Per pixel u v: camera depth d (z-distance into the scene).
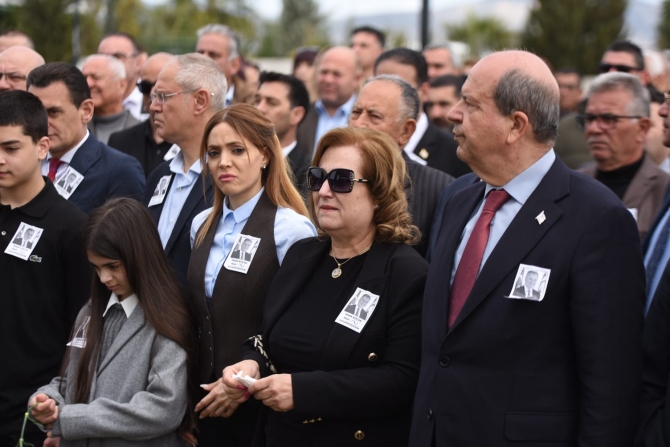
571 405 3.78
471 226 4.24
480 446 3.79
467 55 32.72
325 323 4.45
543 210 3.87
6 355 5.48
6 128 5.52
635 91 6.58
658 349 4.08
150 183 6.40
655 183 6.56
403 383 4.29
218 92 6.26
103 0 36.88
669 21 36.69
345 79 10.23
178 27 45.44
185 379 4.85
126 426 4.61
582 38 36.09
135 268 4.89
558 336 3.78
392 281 4.41
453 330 3.93
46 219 5.64
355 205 4.45
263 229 5.08
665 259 4.80
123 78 9.63
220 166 5.10
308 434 4.43
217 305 5.02
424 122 8.35
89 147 6.82
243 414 5.05
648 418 3.98
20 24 29.84
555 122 3.97
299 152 8.66
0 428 5.44
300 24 60.59
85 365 4.87
